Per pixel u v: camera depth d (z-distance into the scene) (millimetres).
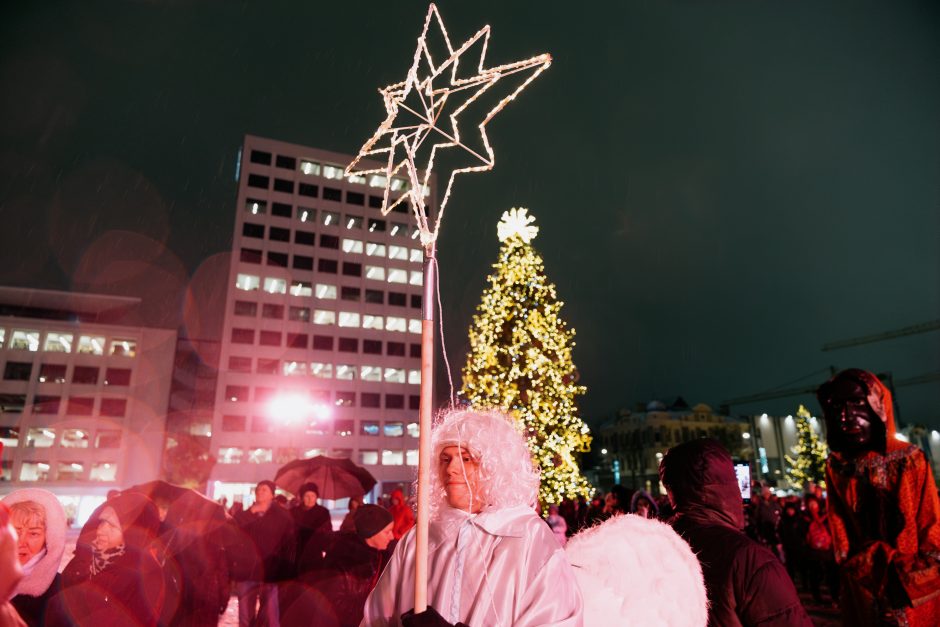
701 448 2404
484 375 10125
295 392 60812
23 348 49062
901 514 2945
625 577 1942
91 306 54250
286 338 62250
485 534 1776
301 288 64188
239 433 58000
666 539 2043
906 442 3057
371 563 4883
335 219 67250
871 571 3010
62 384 49281
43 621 3148
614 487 7543
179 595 4965
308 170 67750
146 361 51719
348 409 62312
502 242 10836
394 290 67438
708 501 2352
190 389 63500
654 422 71062
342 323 64500
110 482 48469
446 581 1715
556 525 9156
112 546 3508
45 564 3129
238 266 62656
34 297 52344
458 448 1900
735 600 2041
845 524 3217
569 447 9875
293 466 9078
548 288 10469
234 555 5996
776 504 12586
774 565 2043
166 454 52156
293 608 4844
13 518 3072
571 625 1627
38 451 47406
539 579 1669
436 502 1955
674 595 1921
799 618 1975
